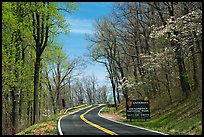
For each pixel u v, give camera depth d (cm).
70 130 2262
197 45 2750
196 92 3042
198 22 2316
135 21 4403
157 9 3238
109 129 2334
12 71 2811
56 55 3984
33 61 3584
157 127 2561
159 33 2703
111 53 5900
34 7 2705
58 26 2936
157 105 3884
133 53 5197
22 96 4106
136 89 4641
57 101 6956
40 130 2248
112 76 6612
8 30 2719
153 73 3953
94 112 6600
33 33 2912
